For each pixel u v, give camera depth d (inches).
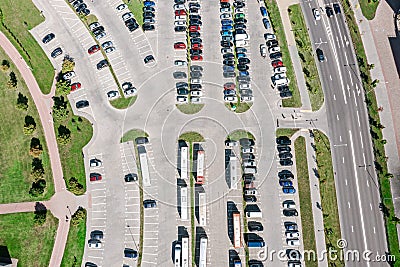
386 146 4323.3
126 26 4702.3
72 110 4419.3
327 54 4613.7
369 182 4210.1
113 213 4146.2
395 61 4598.9
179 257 3966.5
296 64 4571.9
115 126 4379.9
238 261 3964.1
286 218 4109.3
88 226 4114.2
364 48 4640.8
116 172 4254.4
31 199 4158.5
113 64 4576.8
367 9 4771.2
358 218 4114.2
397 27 4697.3
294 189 4173.2
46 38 4633.4
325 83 4512.8
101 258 4042.8
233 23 4726.9
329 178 4220.0
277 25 4707.2
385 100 4468.5
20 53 4591.5
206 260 4005.9
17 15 4722.0
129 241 4079.7
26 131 4234.7
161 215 4131.4
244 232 4084.6
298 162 4269.2
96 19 4726.9
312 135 4345.5
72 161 4274.1
